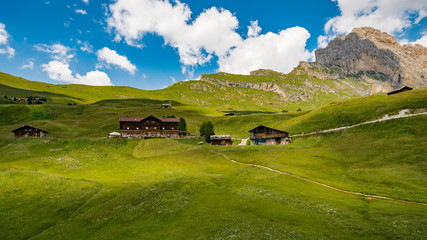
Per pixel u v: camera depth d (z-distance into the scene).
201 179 47.12
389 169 49.03
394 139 64.31
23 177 45.09
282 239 22.44
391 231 23.69
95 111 191.00
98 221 30.30
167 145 91.62
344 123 97.56
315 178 48.75
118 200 36.53
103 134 123.19
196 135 132.62
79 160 66.44
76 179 47.09
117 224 29.39
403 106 84.38
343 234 23.70
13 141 78.75
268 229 24.80
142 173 57.88
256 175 51.66
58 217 32.28
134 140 93.12
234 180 48.00
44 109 166.50
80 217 31.75
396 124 72.69
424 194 35.78
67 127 133.38
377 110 94.56
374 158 57.19
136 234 26.39
